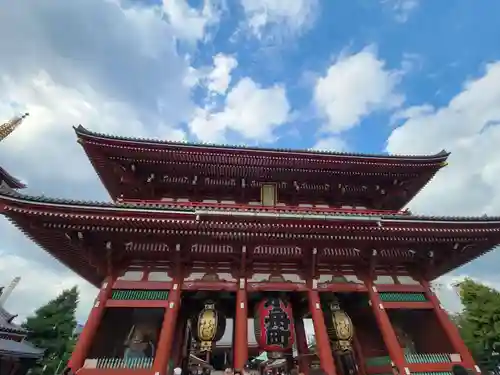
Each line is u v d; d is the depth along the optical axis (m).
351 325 15.21
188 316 16.66
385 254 16.33
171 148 17.53
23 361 28.27
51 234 13.65
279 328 14.02
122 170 18.09
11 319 31.11
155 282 14.31
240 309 13.77
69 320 46.09
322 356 13.11
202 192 19.48
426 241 15.60
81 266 16.84
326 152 18.53
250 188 19.53
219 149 17.72
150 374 11.83
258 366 16.55
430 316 16.14
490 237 15.73
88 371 11.73
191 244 14.86
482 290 29.59
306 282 15.38
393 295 15.70
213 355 23.00
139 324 15.37
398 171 19.77
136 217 13.20
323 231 14.44
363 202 21.02
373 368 16.27
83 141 16.88
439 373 13.39
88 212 12.96
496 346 26.91
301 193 19.94
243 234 14.17
